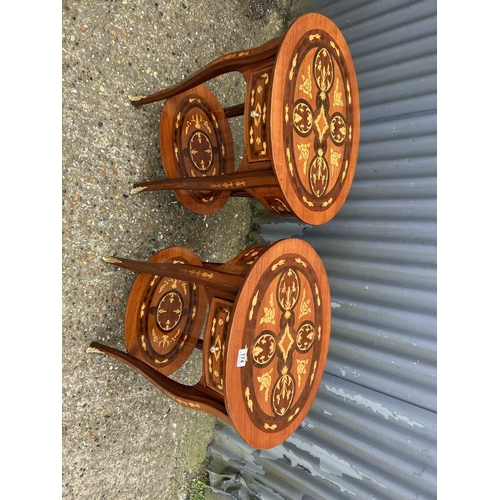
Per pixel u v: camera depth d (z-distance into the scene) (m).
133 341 1.65
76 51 1.55
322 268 1.44
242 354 1.17
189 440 2.13
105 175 1.68
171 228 1.97
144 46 1.76
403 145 1.80
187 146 1.83
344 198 1.64
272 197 1.55
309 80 1.39
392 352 1.72
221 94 2.20
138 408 1.87
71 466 1.66
